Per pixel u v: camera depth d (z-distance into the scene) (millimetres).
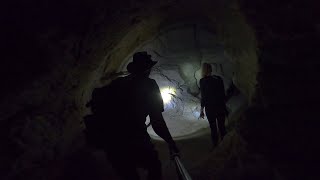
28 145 3271
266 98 3750
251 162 3377
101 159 4973
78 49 3945
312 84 3525
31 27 3283
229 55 6664
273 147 3342
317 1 3715
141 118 2621
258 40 4062
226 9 5527
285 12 3939
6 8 3244
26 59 3168
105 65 5418
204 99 5508
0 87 2910
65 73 3793
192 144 6102
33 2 3422
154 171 2631
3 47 3068
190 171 4570
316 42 3654
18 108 3102
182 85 8438
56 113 3873
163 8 5867
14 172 3076
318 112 3346
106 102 2605
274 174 3074
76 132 4750
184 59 7836
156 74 8375
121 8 4484
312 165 2971
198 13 6621
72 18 3693
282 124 3467
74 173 4488
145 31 6406
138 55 2803
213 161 4465
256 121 3750
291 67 3715
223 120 5508
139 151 2557
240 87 6559
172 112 8227
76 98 4520
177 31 7035
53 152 3963
